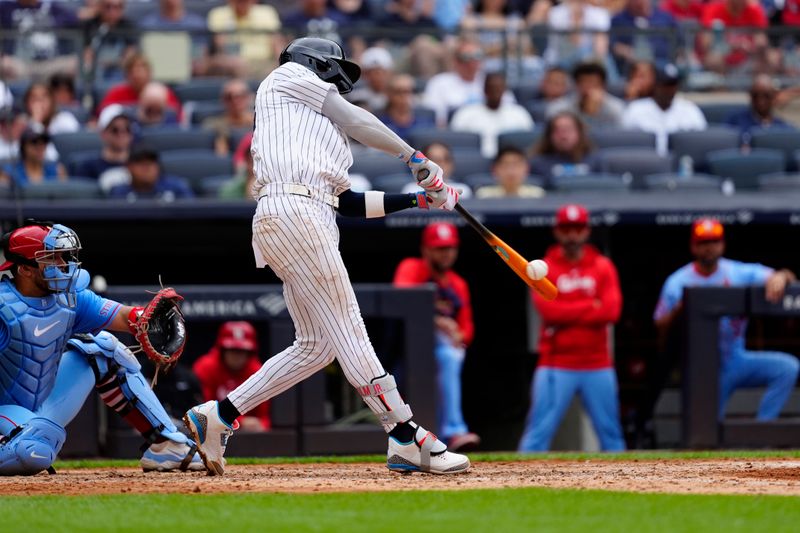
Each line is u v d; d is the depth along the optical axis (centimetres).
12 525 1334
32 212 3366
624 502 1489
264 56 4697
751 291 3158
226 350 2973
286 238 1730
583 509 1427
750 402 3195
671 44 4950
